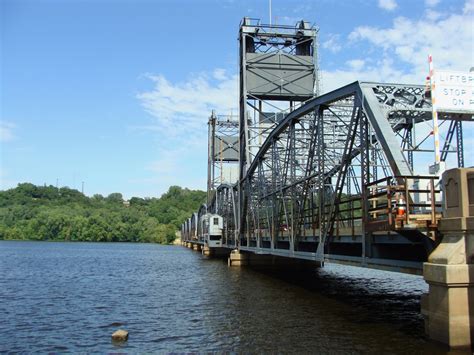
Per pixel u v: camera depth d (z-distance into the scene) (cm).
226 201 7625
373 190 2759
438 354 1562
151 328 2294
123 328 2311
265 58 6306
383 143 2130
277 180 3991
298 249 3341
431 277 1644
